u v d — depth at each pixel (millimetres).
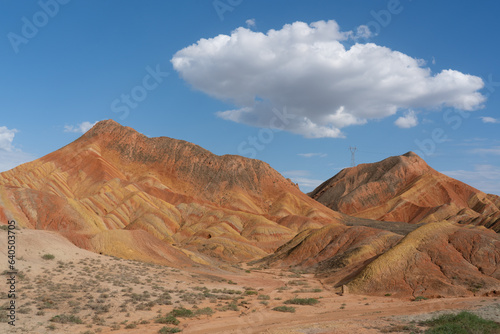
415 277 56094
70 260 51406
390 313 40219
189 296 46000
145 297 42500
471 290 51875
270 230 142375
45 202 89188
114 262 56875
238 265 100312
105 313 35750
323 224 174250
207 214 154500
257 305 45531
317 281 71562
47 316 32688
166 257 71938
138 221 131375
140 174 187875
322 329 30781
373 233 91875
